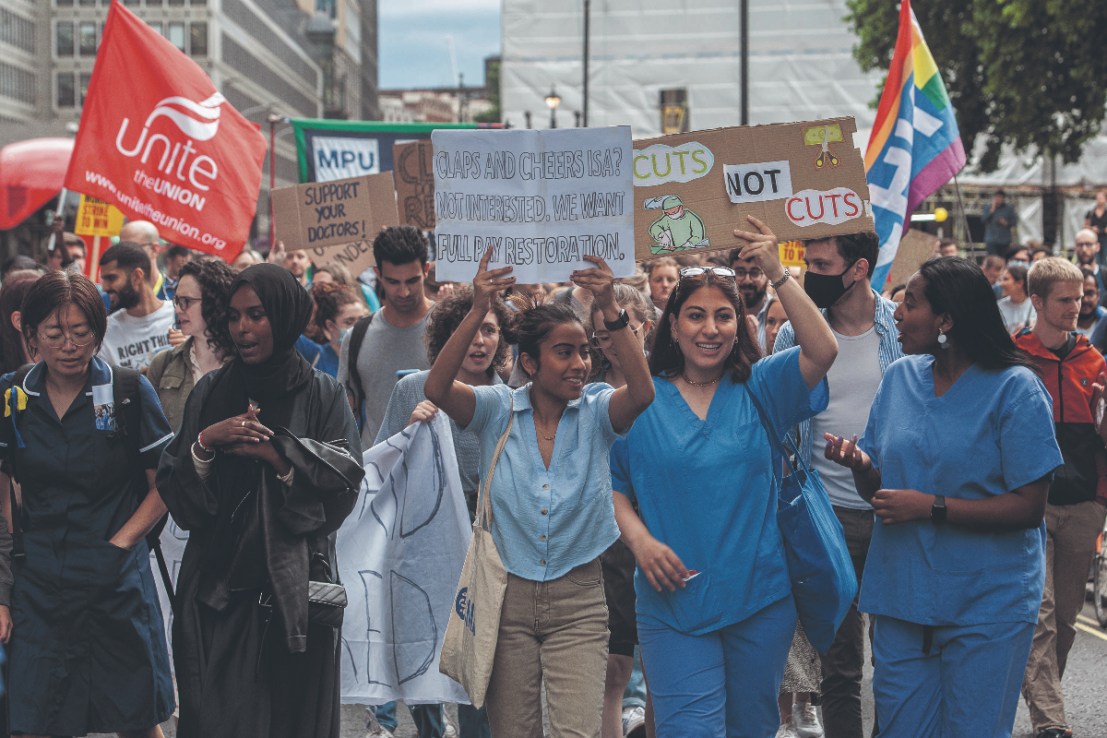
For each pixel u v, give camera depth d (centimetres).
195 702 461
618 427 470
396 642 601
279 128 10756
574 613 471
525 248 461
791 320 458
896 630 480
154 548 543
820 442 568
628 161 461
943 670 474
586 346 472
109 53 897
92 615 518
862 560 564
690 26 3347
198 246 905
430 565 604
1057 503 662
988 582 466
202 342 699
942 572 468
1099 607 895
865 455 488
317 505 465
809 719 664
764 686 466
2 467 528
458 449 619
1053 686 648
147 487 533
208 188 905
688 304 465
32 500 522
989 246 2923
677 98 3372
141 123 898
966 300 470
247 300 464
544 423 480
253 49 9906
